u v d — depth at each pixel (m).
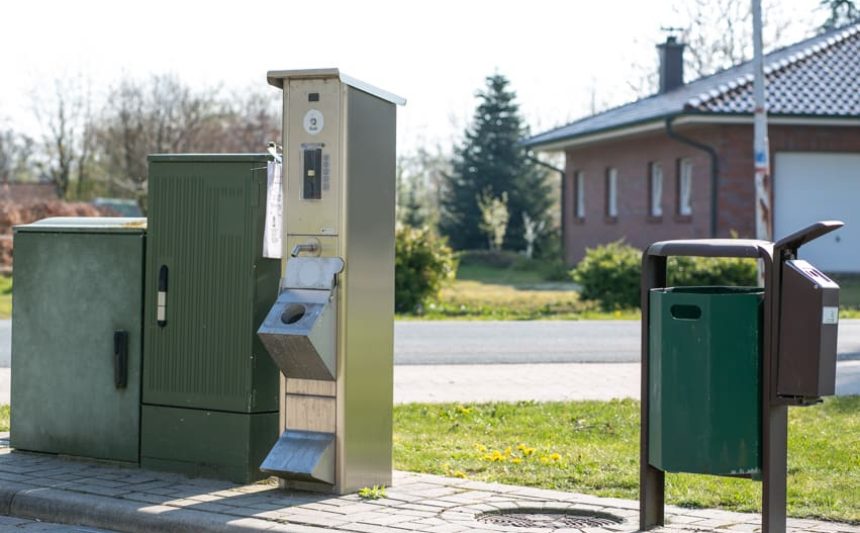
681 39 50.47
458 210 55.75
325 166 7.45
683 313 6.73
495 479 8.17
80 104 62.62
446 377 13.98
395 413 10.98
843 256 33.94
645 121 34.84
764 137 24.52
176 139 60.94
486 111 55.81
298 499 7.34
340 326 7.40
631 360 15.96
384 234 7.73
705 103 32.69
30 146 63.34
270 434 7.95
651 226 38.09
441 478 8.05
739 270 24.00
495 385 13.23
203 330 7.98
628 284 25.59
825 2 54.56
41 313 8.64
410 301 24.69
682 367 6.35
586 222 43.31
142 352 8.24
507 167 54.94
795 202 33.56
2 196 57.72
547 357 16.30
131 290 8.27
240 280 7.86
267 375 7.90
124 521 7.06
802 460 8.69
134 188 60.47
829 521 6.90
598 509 7.12
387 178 7.75
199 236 8.00
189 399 8.04
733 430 6.27
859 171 33.88
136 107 60.81
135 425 8.26
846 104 33.16
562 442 9.60
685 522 6.85
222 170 7.93
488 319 23.55
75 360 8.50
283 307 7.41
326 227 7.46
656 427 6.50
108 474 8.09
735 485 7.89
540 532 6.58
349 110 7.42
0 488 7.63
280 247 7.99
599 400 11.83
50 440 8.63
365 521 6.78
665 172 37.06
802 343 6.00
